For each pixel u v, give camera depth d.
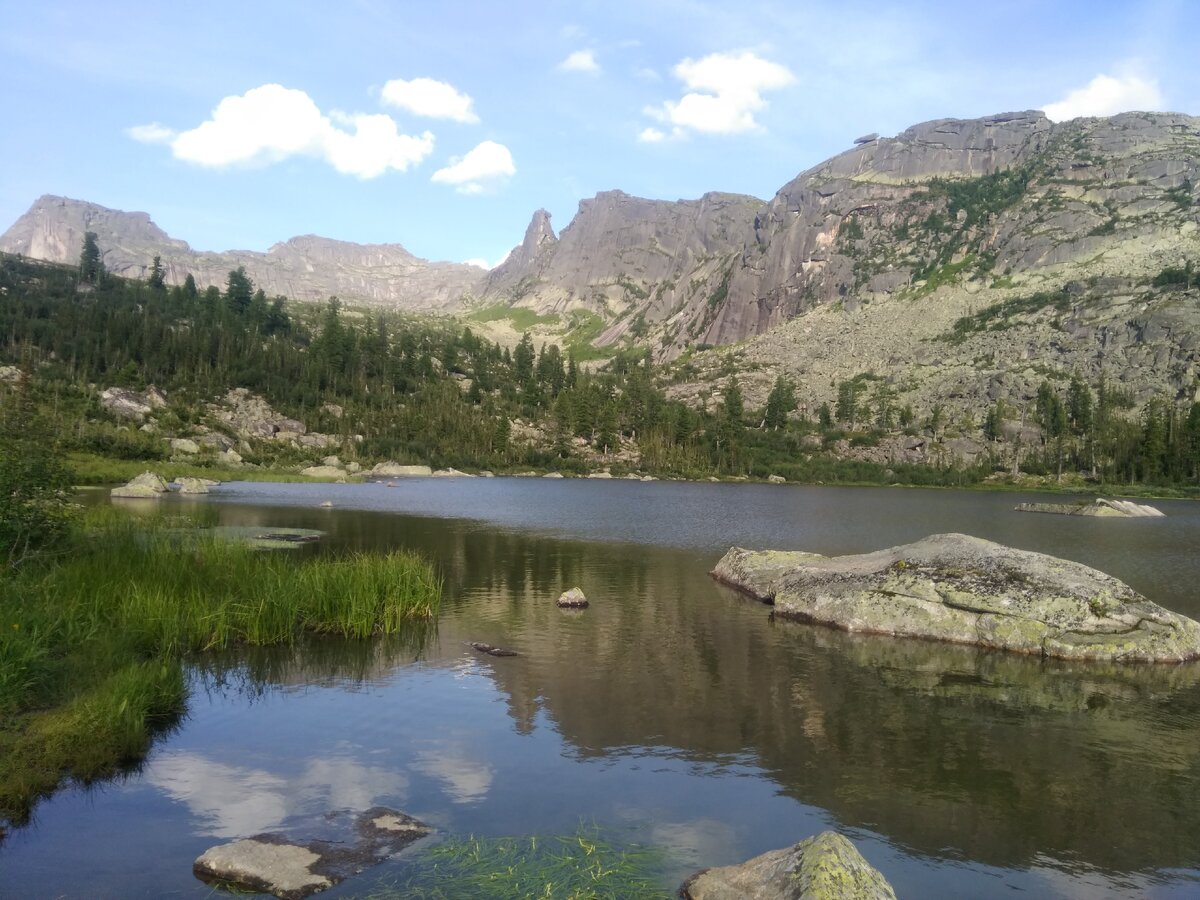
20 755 12.63
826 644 23.20
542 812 11.74
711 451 195.50
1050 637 22.67
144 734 14.26
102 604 20.69
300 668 19.66
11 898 9.05
